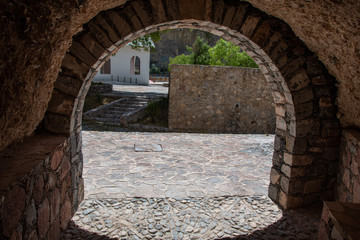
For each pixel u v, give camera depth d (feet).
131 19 8.37
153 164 15.53
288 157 10.52
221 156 17.71
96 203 10.59
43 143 7.38
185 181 13.28
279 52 9.50
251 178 14.07
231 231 9.16
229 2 8.78
